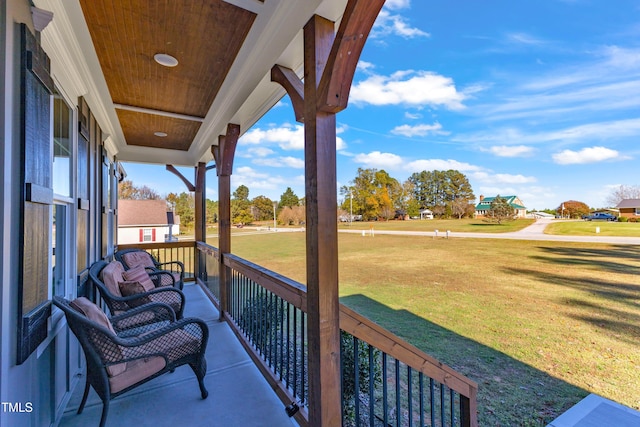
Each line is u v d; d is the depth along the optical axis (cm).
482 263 1161
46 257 153
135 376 173
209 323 348
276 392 208
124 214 1872
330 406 149
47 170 154
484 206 4384
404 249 1556
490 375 370
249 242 1897
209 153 489
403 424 253
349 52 135
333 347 151
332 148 154
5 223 113
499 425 270
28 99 127
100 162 337
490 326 539
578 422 267
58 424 175
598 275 941
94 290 283
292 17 163
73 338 218
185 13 180
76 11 171
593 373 374
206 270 499
